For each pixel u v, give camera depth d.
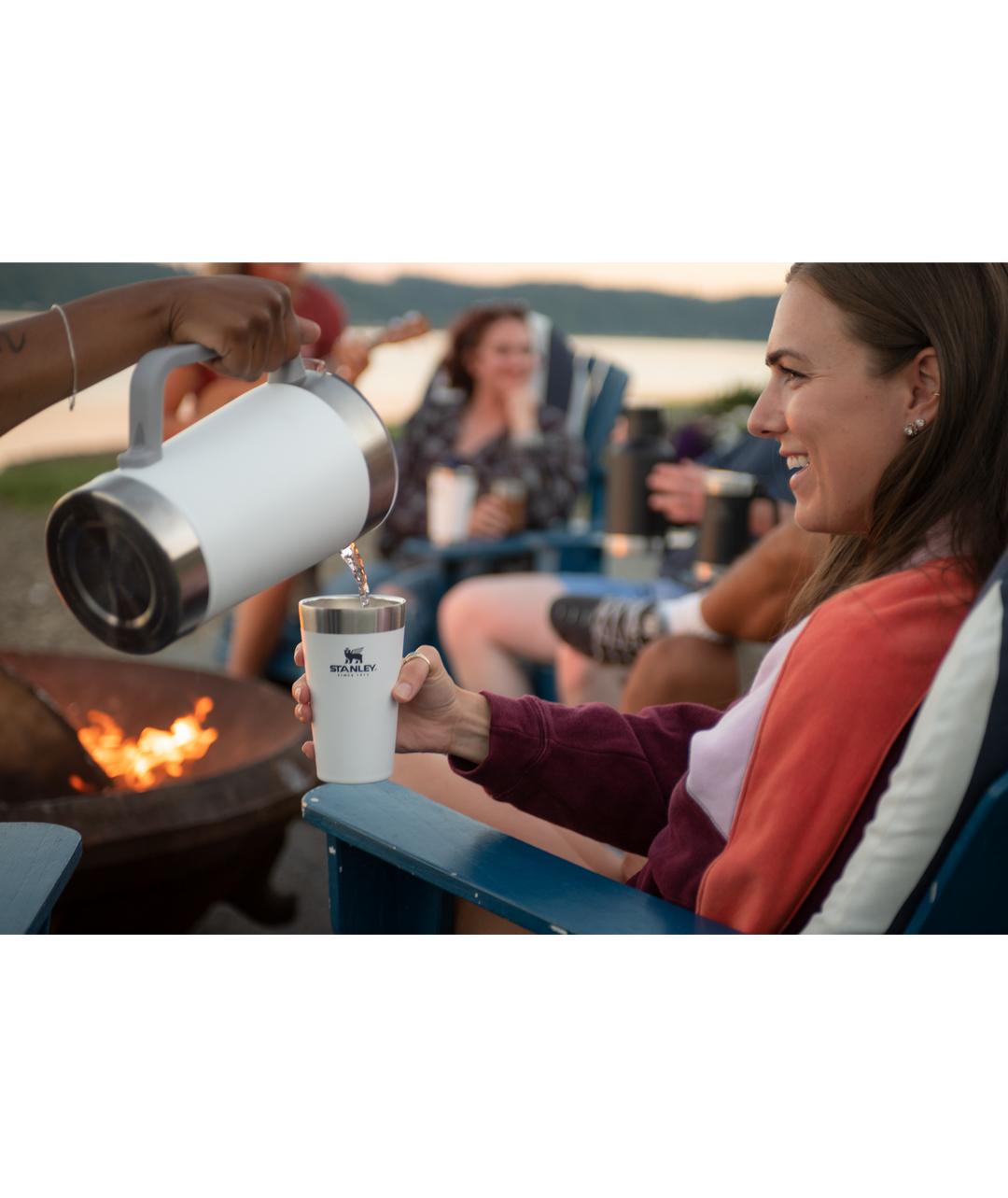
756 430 0.98
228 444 0.75
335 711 0.87
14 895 0.81
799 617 1.11
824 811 0.78
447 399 3.41
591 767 1.05
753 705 0.86
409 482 3.42
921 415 0.87
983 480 0.83
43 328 0.74
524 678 2.73
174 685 2.09
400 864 0.95
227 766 1.94
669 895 0.89
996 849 0.70
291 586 3.17
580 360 3.70
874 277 0.86
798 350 0.90
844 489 0.92
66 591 0.74
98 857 1.40
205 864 1.53
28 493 6.11
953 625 0.77
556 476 3.34
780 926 0.80
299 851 2.56
